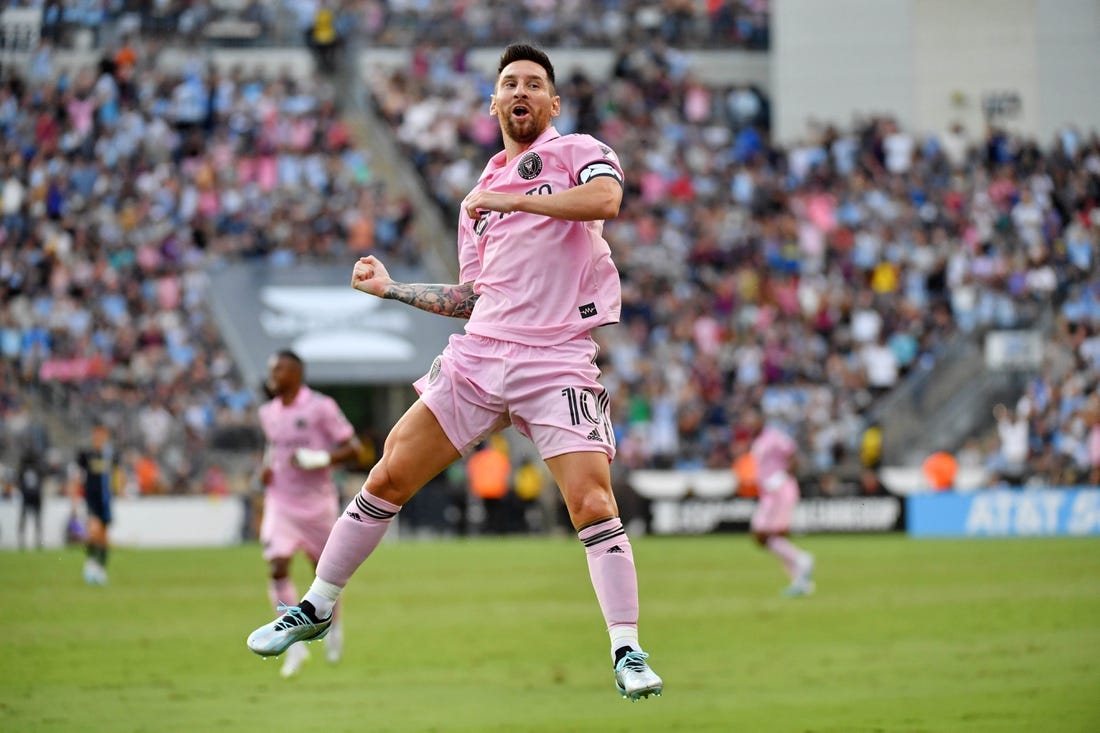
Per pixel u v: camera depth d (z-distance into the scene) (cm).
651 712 2942
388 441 2145
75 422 9631
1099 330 10775
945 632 4281
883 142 13250
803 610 5034
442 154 12625
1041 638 4094
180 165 12206
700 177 13200
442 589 6006
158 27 13075
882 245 12338
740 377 11338
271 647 2105
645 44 14375
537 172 2125
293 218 11700
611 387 10975
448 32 14112
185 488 9606
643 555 8194
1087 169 12838
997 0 13600
